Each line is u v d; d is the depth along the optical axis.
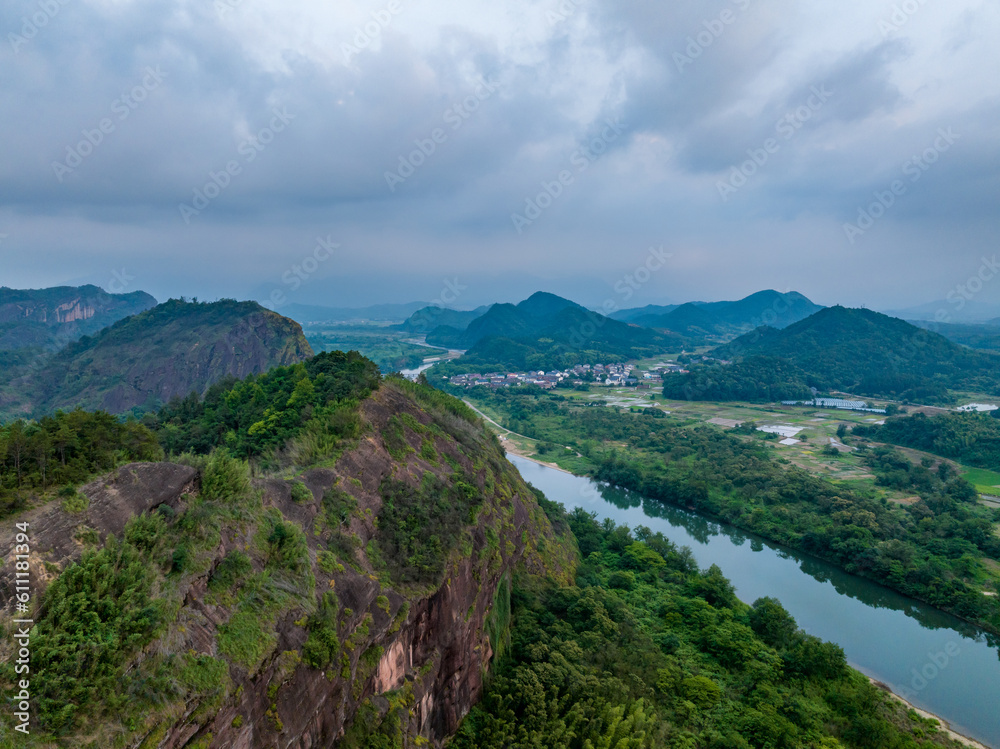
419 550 33.75
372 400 43.91
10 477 19.53
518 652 43.69
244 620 21.03
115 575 18.50
